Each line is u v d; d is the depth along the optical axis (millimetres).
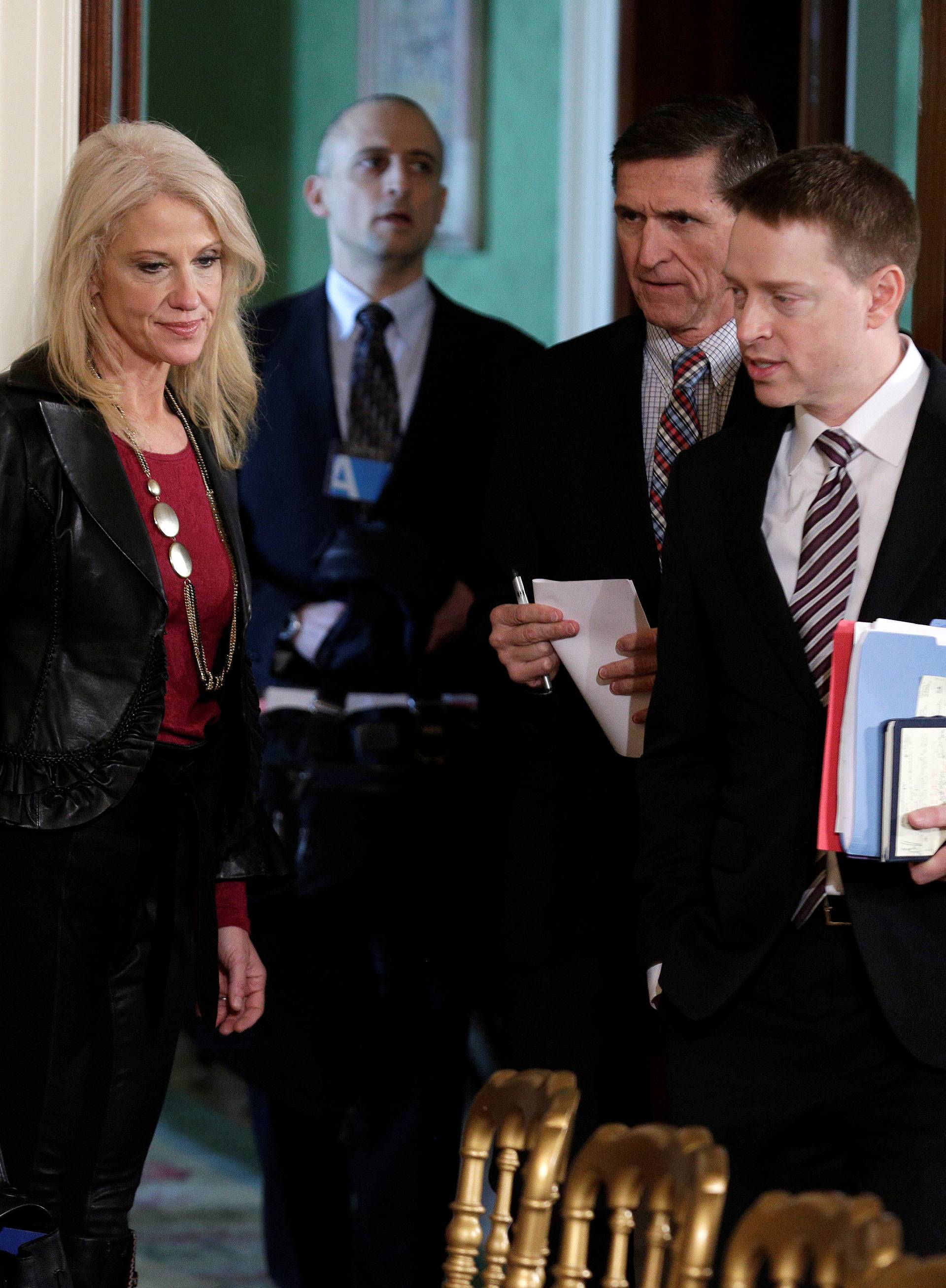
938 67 5527
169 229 4434
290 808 7336
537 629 5211
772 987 4395
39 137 5312
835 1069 4355
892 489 4297
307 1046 7293
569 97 12758
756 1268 2439
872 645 3973
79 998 4387
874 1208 2334
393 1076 7387
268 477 7758
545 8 12766
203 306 4543
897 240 4125
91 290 4500
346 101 12531
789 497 4418
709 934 4449
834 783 4059
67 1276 4016
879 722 4004
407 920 7312
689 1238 2453
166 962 4555
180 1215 9266
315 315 7973
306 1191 7422
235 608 4832
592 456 5434
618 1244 2664
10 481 4262
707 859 4555
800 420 4406
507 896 5625
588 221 12875
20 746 4312
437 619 7328
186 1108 11250
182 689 4637
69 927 4352
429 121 7910
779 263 4082
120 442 4555
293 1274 7793
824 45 6422
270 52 12383
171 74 12219
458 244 12875
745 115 5109
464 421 7770
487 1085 3006
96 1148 4473
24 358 4555
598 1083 5512
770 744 4352
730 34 8836
